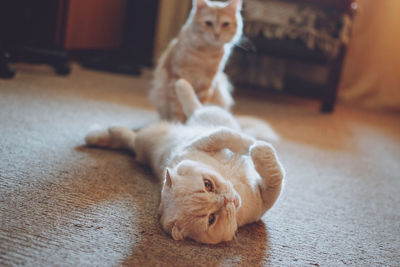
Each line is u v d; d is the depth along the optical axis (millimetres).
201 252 883
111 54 3576
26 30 2777
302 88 3432
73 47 3184
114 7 3666
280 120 2420
